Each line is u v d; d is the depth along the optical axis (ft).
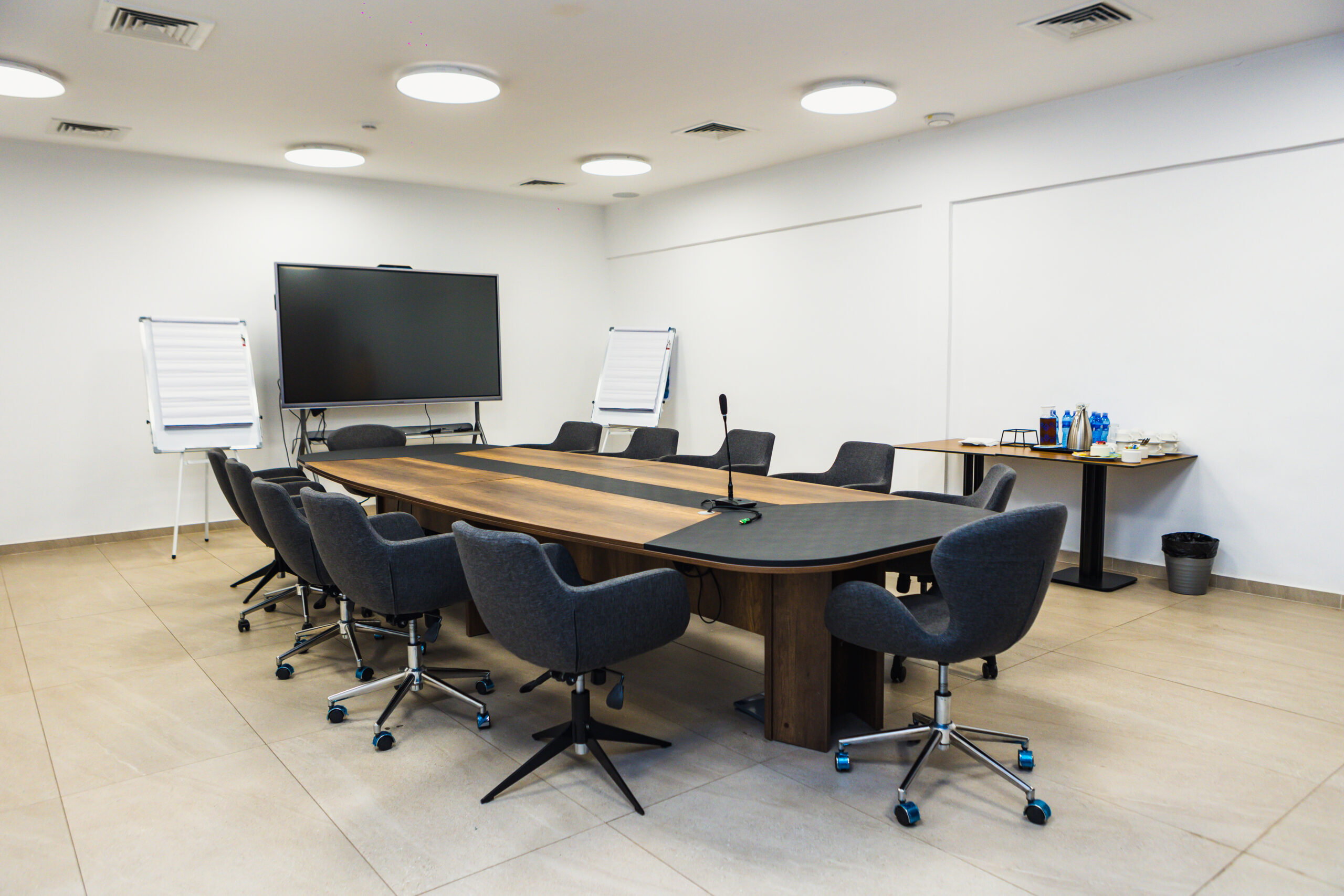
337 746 9.46
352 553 9.31
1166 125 15.30
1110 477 16.65
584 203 27.84
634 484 12.86
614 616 7.73
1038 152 17.15
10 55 13.57
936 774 8.65
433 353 24.16
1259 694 10.55
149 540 20.86
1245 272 14.70
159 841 7.57
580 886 6.86
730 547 8.35
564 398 28.02
